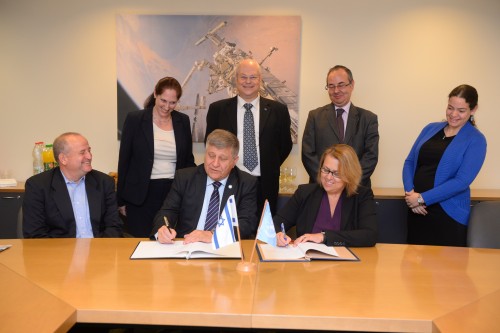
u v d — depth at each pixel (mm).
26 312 1379
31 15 3994
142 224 3188
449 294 1576
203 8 3918
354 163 2357
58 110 4074
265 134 3145
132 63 3959
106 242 2203
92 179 2613
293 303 1472
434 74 3885
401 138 3959
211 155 2377
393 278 1738
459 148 2811
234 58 3914
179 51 3934
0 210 3730
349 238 2174
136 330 2461
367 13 3863
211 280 1682
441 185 2811
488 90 3871
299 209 2510
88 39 3998
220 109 3227
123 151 3152
